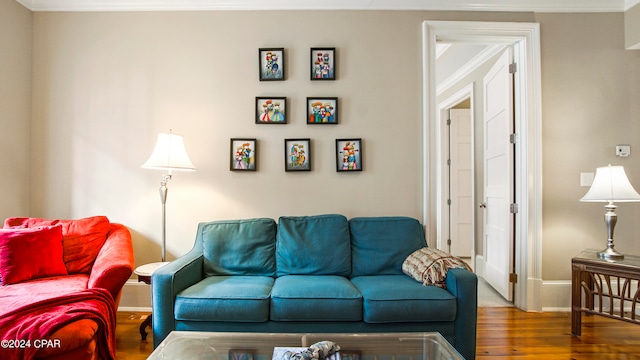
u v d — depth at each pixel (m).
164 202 2.47
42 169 2.68
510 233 2.84
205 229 2.42
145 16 2.71
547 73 2.73
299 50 2.71
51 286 1.87
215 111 2.69
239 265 2.31
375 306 1.82
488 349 2.06
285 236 2.38
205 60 2.70
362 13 2.72
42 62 2.70
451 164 4.59
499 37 2.75
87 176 2.68
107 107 2.69
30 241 2.02
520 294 2.74
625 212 2.72
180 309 1.81
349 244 2.40
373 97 2.71
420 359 1.44
